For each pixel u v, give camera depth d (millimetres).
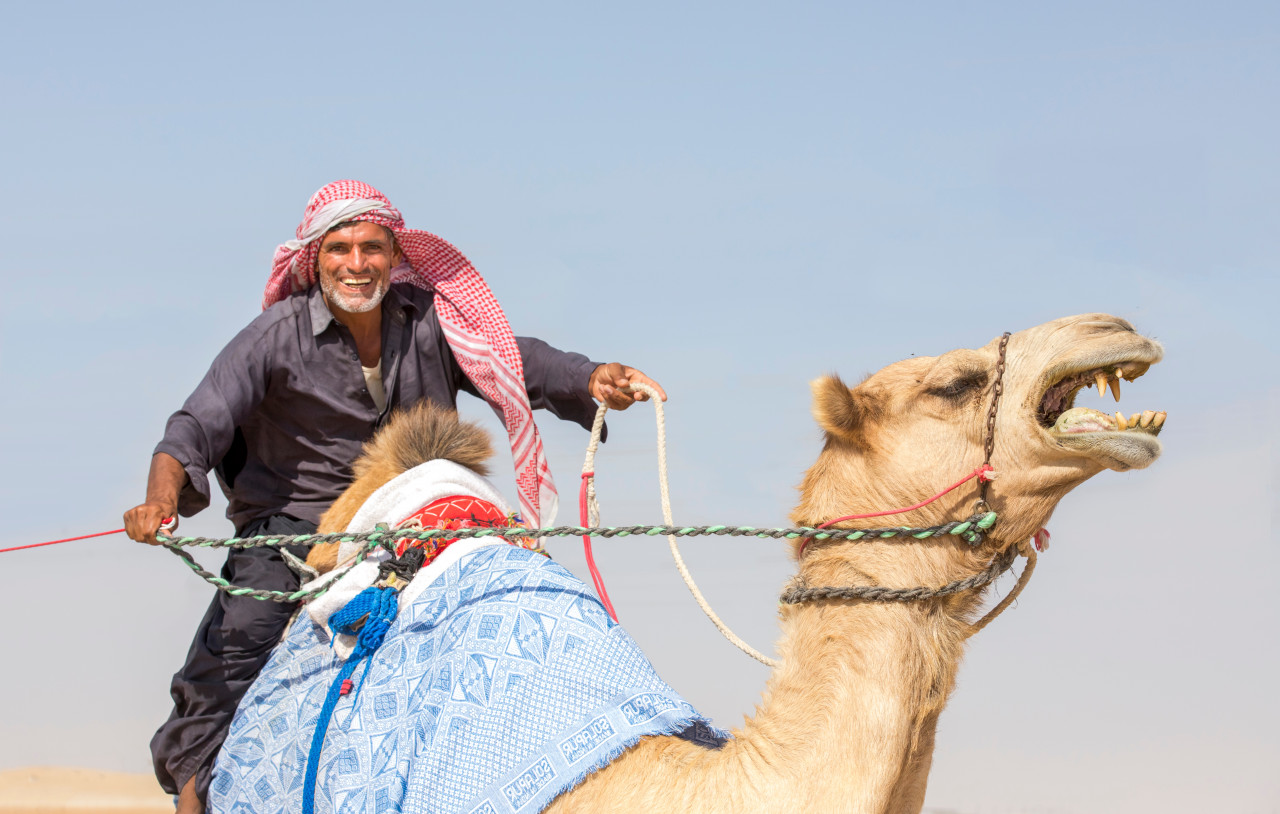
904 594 3631
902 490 3742
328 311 4801
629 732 3469
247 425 4863
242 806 4000
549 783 3404
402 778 3545
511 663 3598
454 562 3990
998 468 3691
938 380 3754
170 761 4441
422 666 3750
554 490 4984
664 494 4285
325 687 3957
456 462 4422
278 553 4590
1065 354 3631
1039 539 3990
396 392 4961
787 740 3500
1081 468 3625
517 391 4895
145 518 3938
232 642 4418
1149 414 3602
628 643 3711
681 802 3396
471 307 5012
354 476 4871
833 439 3926
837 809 3406
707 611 4121
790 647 3705
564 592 3771
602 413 4617
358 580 4047
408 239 4984
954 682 3777
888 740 3482
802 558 3871
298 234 4883
